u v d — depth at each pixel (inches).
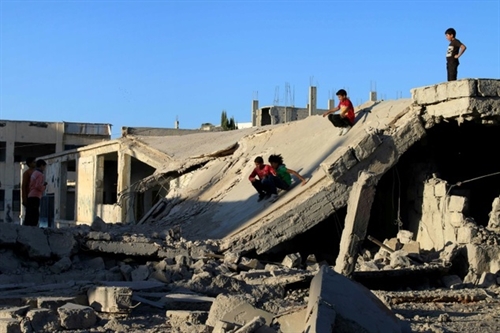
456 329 416.2
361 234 515.5
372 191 516.1
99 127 2511.1
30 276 577.0
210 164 1083.3
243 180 935.7
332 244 785.6
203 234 788.0
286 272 593.9
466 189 809.5
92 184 1533.0
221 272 598.5
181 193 1011.9
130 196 1364.4
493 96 704.4
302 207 713.0
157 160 1261.1
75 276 582.9
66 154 1664.6
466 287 623.2
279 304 495.8
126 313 451.2
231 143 1142.3
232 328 348.5
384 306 355.3
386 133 748.6
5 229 602.5
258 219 732.0
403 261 640.4
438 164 814.5
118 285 511.8
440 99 725.3
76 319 413.1
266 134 1055.0
